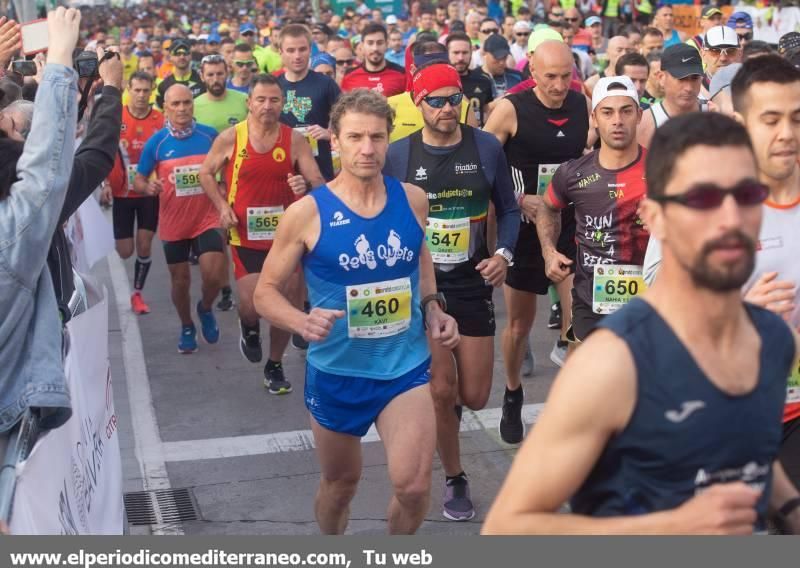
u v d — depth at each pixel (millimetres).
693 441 1946
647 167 1999
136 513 5117
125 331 8539
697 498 1890
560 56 5914
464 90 9438
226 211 6898
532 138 6066
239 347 7992
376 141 3881
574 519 1948
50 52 3150
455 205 5043
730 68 6297
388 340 4000
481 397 5094
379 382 3984
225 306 9055
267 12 37656
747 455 1993
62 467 3160
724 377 1959
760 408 1991
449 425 4906
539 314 8688
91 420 3688
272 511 5137
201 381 7203
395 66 10297
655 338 1946
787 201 3219
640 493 1986
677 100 5789
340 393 4004
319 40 15570
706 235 1896
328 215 3926
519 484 1974
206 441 6074
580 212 5055
